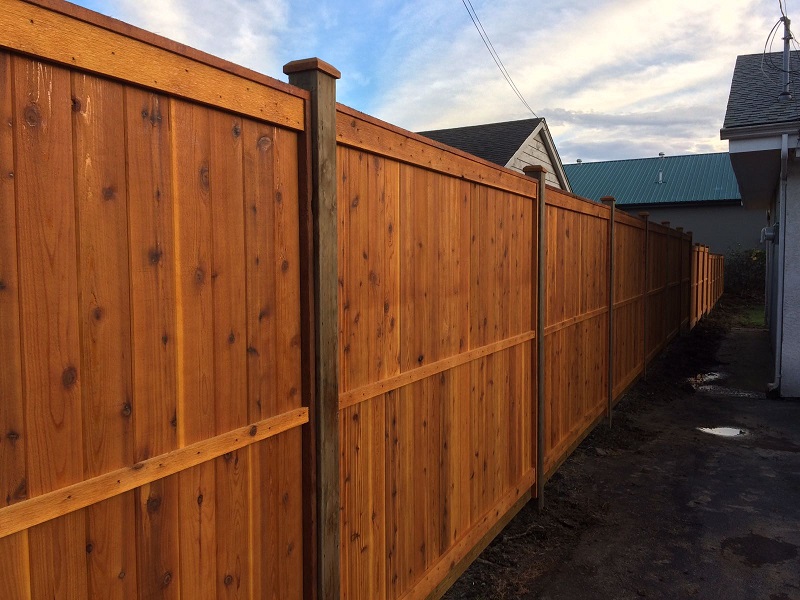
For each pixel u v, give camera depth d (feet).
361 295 7.59
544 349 14.58
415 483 9.13
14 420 3.91
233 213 5.59
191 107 5.14
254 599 6.02
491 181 11.35
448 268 9.92
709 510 14.35
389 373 8.29
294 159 6.35
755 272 87.20
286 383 6.33
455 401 10.40
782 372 25.72
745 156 25.38
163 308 4.94
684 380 29.76
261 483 6.07
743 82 30.83
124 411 4.65
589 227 19.06
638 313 27.78
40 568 4.10
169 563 5.08
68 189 4.19
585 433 19.34
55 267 4.13
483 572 11.41
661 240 34.22
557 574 11.41
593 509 14.39
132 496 4.75
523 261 13.50
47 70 4.04
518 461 13.46
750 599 10.59
